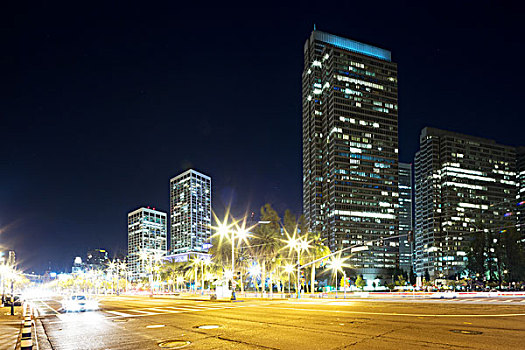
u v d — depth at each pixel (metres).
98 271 161.88
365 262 175.50
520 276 117.62
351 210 180.25
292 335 14.32
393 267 178.38
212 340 13.86
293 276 77.69
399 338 13.05
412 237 37.56
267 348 11.93
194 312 26.67
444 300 41.03
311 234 76.69
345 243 176.00
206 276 108.19
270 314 23.23
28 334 12.41
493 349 10.99
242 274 71.88
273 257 66.94
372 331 14.77
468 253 128.38
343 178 182.12
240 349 11.97
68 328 19.38
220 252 72.69
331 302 38.38
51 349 13.29
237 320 20.23
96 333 17.06
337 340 12.98
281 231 69.12
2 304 46.56
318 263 77.38
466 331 14.38
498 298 45.03
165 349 12.43
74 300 33.50
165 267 129.88
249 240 68.31
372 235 180.25
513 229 121.94
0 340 15.37
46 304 51.16
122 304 41.38
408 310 24.70
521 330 14.55
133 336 15.62
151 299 56.31
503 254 120.69
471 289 128.38
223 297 46.62
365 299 47.50
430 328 15.32
